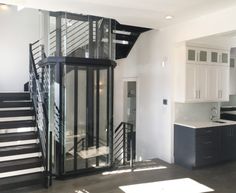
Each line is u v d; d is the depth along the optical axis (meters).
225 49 5.64
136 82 6.48
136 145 6.48
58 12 4.61
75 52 4.73
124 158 5.52
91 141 4.94
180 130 5.29
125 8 4.12
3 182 3.83
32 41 6.89
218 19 4.30
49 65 4.65
